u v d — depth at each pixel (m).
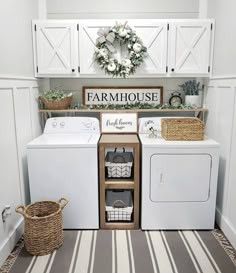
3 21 1.98
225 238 2.22
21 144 2.32
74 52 2.64
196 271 1.82
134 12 2.90
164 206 2.31
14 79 2.17
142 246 2.11
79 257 1.98
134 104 2.95
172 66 2.66
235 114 2.12
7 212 1.99
